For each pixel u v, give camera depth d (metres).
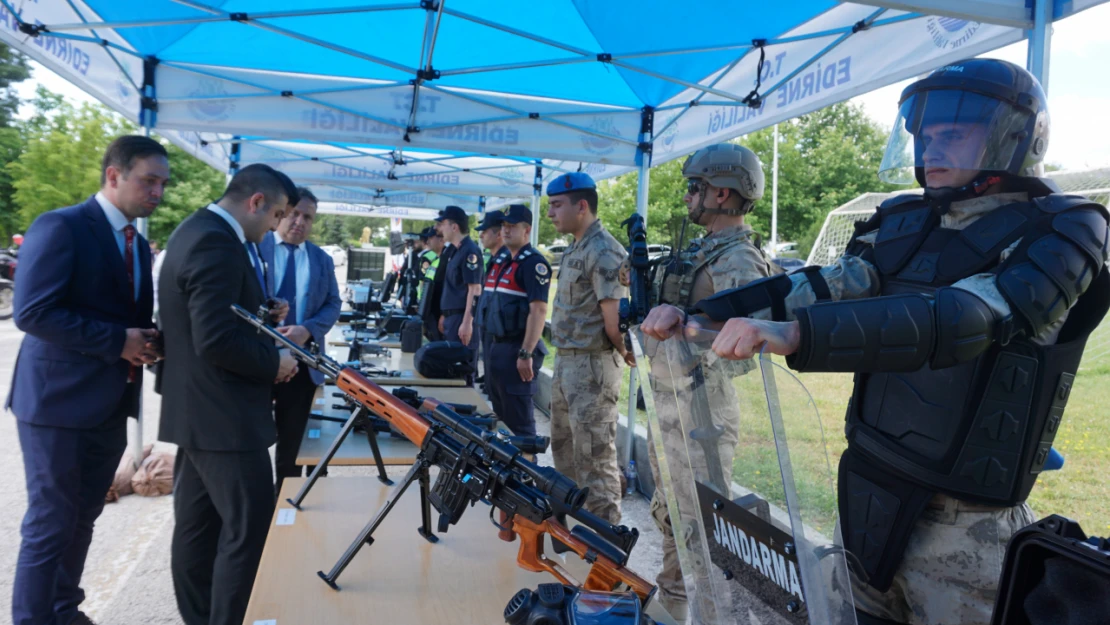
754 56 3.77
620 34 3.73
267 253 3.72
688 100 4.57
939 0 2.00
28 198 24.00
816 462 0.90
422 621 1.46
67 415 2.52
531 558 1.54
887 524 1.29
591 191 3.29
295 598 1.53
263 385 2.43
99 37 3.96
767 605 0.90
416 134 4.97
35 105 29.56
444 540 1.86
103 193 2.70
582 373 3.25
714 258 2.28
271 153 8.51
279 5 3.77
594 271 3.14
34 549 2.50
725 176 2.26
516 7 3.61
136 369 2.75
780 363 0.94
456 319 6.67
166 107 4.75
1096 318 1.18
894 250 1.37
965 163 1.20
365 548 1.79
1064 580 0.83
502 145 5.00
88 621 2.78
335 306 4.07
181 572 2.59
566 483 1.44
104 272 2.61
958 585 1.24
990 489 1.19
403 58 4.66
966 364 1.20
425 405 1.75
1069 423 3.31
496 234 5.92
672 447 1.13
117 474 4.31
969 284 1.04
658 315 1.12
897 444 1.29
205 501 2.56
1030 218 1.16
